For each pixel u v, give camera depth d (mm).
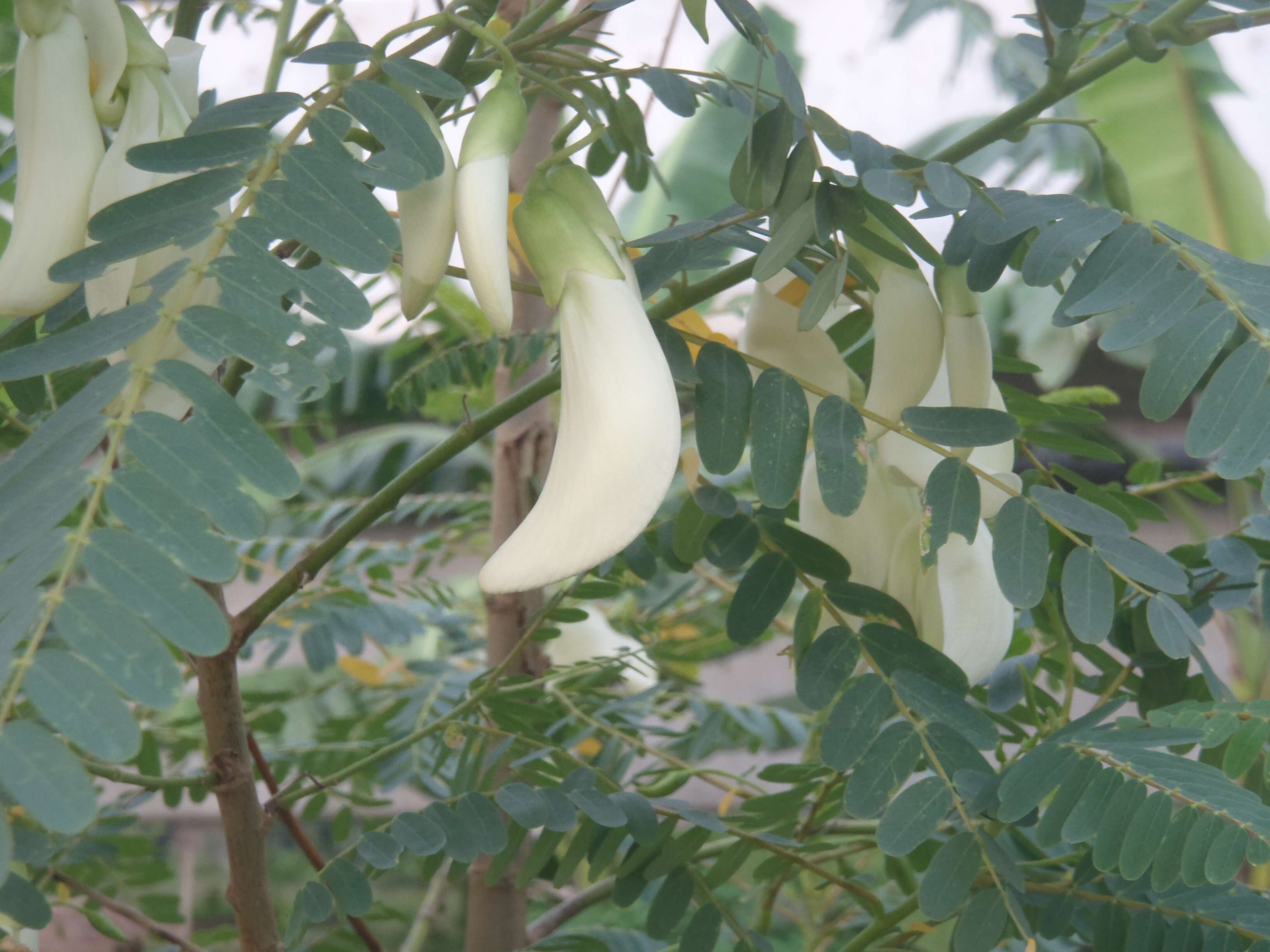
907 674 395
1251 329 353
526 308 585
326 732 667
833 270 379
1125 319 361
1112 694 460
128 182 351
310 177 338
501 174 345
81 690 287
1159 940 399
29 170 351
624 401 336
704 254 404
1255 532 470
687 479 431
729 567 430
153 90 356
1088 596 384
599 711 556
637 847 459
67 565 296
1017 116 392
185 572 299
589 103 441
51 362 322
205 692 435
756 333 414
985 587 419
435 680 671
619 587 492
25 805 280
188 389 316
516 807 426
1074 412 458
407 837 418
